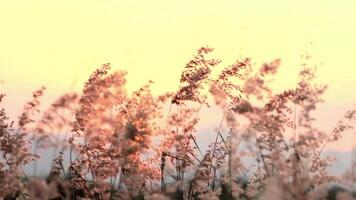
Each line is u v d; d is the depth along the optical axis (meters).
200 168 15.40
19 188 14.82
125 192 14.91
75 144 15.25
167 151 15.37
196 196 16.11
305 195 11.97
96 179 15.52
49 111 12.23
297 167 12.33
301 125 12.67
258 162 13.27
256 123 13.27
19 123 14.23
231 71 15.34
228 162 14.34
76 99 12.21
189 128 15.41
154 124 14.70
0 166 14.95
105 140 14.73
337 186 12.12
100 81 13.34
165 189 15.66
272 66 12.75
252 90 12.85
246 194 14.02
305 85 13.03
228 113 13.25
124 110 14.76
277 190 11.34
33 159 14.75
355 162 11.84
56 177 13.98
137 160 14.84
